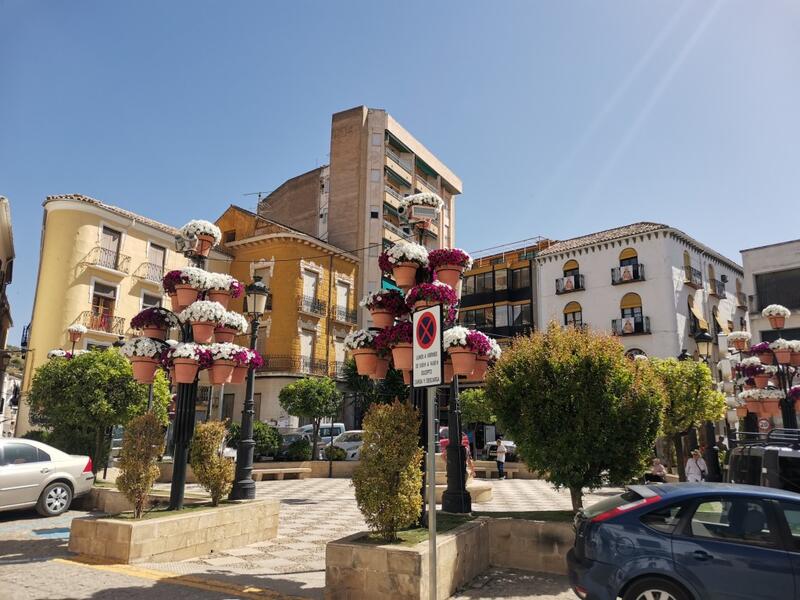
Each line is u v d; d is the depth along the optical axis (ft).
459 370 21.61
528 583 20.36
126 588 19.17
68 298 82.94
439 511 26.50
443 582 18.34
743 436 34.30
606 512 16.92
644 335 107.34
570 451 23.21
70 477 35.65
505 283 130.11
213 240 30.89
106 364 45.52
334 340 114.52
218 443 28.78
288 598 18.51
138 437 24.76
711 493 16.11
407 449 19.34
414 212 25.86
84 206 85.97
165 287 28.58
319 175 137.49
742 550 14.99
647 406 23.57
